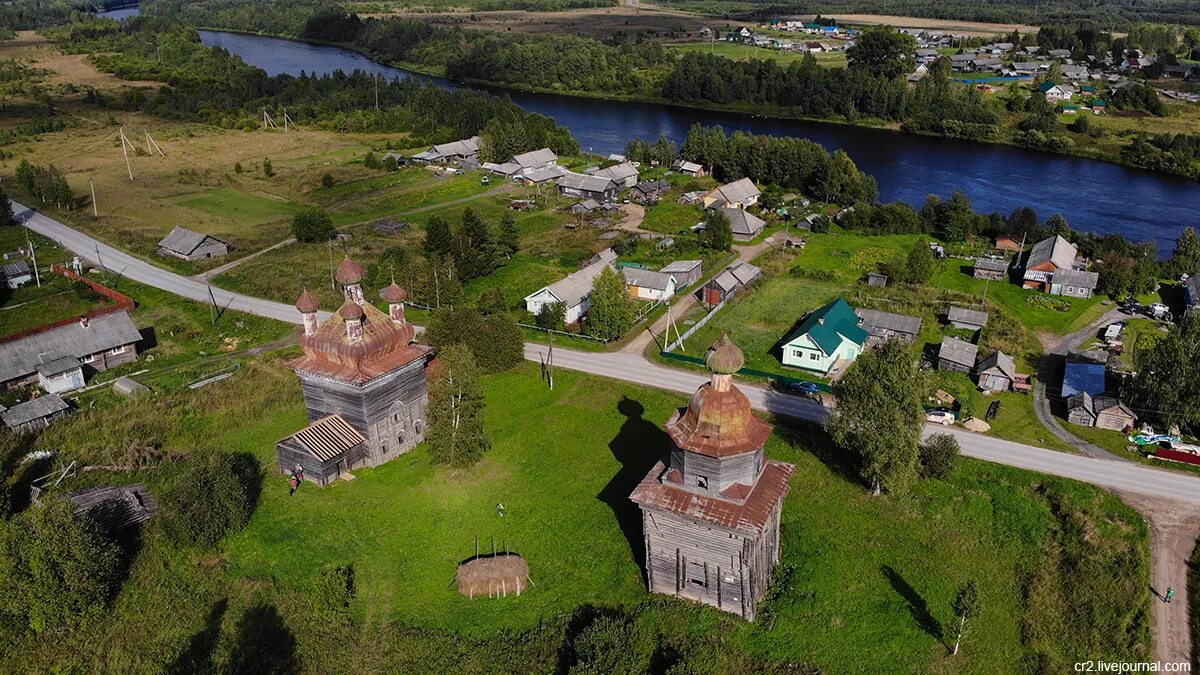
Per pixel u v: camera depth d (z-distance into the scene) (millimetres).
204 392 83812
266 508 64875
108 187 167750
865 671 49094
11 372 85500
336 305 107312
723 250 128750
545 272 120000
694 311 105438
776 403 80875
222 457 67188
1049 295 111062
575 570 57750
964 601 49625
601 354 93000
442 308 89500
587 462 70750
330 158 195125
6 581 52500
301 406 80688
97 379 88375
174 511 59406
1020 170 189500
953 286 114562
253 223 146000
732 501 49469
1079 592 54875
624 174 168375
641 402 81250
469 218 119250
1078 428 76375
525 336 97688
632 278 110438
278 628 53562
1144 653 50094
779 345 94812
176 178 175625
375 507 65000
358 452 69875
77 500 62062
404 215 150375
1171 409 74000
